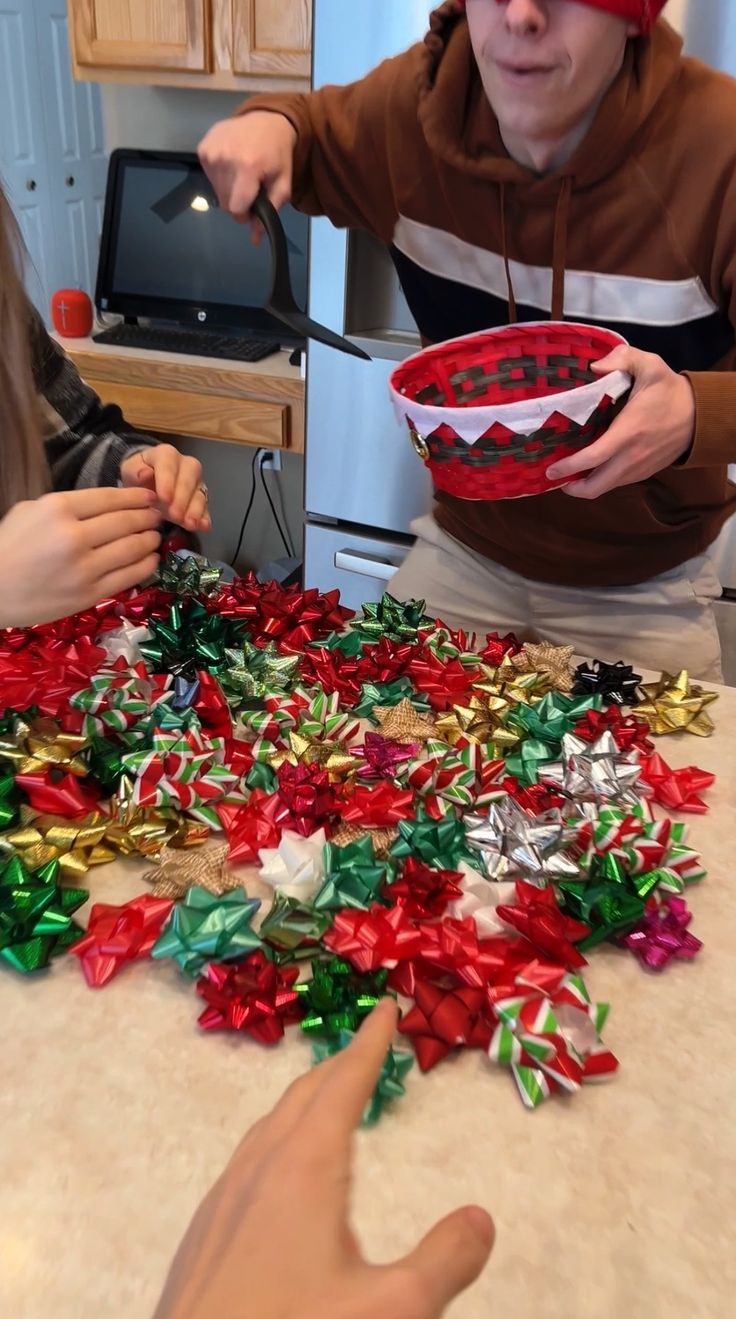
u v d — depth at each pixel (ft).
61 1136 1.47
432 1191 1.42
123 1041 1.65
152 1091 1.55
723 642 4.87
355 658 2.86
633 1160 1.48
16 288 3.01
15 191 7.66
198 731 2.35
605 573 3.58
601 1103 1.57
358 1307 0.68
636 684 2.83
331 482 5.42
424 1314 0.69
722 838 2.24
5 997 1.73
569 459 2.23
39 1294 1.26
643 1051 1.68
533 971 1.71
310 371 5.21
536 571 3.67
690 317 3.09
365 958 1.72
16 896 1.84
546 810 2.20
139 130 7.54
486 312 3.46
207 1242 0.76
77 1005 1.72
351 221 3.66
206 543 8.61
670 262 2.98
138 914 1.85
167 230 6.92
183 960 1.74
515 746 2.50
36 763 2.21
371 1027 0.94
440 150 3.04
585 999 1.67
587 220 3.01
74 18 6.33
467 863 1.99
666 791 2.34
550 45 2.51
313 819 2.13
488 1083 1.60
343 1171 0.79
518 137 2.89
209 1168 1.43
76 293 7.07
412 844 2.02
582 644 3.71
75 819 2.15
